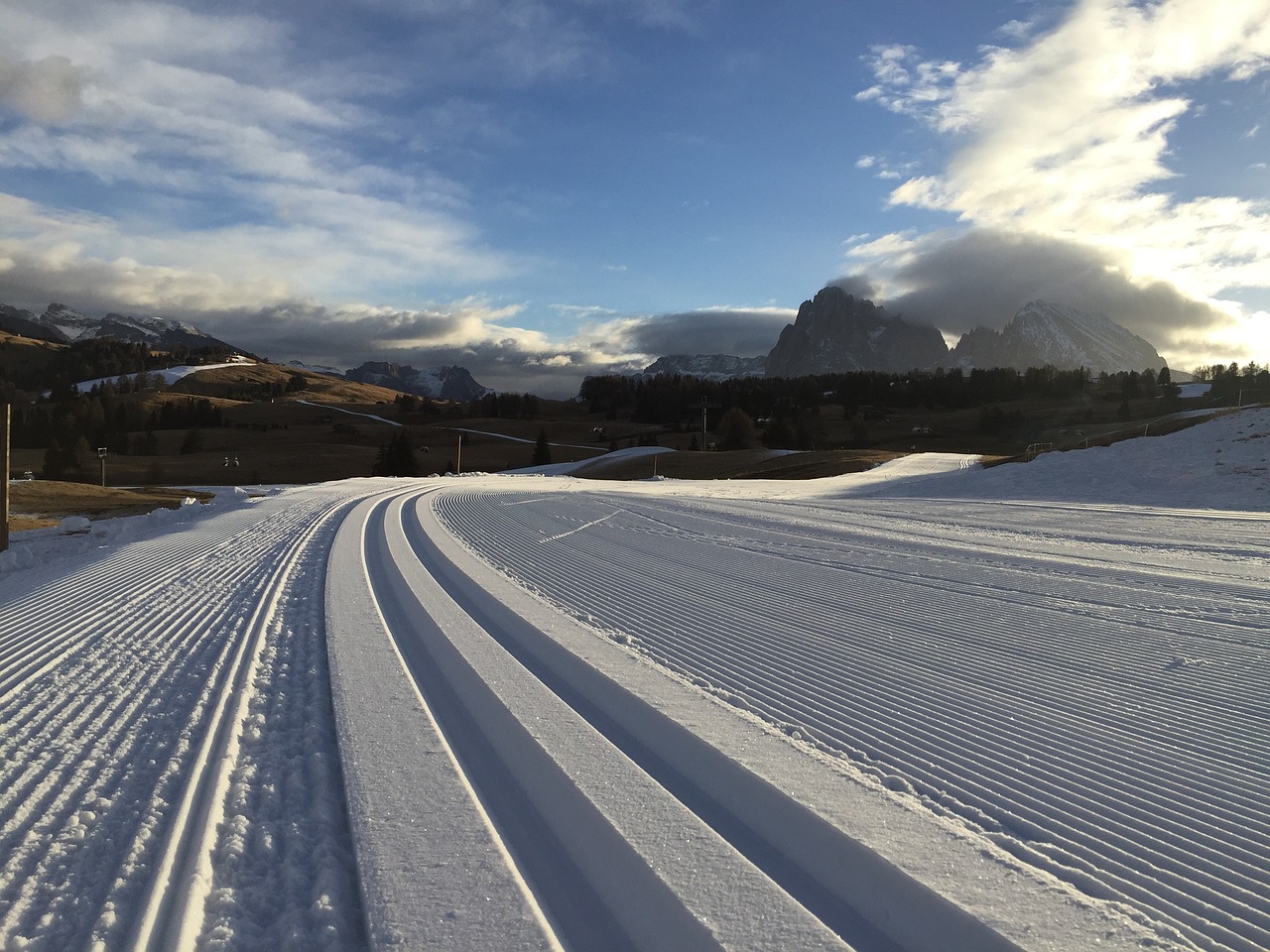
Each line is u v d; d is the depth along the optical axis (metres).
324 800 3.64
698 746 4.17
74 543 16.17
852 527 16.89
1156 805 3.65
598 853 3.14
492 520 17.45
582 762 3.96
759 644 6.62
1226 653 6.46
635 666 5.66
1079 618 7.81
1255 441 29.59
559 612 7.61
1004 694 5.30
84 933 2.69
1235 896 2.87
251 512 18.44
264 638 6.67
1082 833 3.38
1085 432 110.31
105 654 6.22
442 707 4.93
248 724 4.67
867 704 5.07
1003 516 20.14
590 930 2.70
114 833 3.37
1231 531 16.53
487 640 6.45
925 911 2.75
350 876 3.05
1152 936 2.57
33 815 3.52
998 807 3.62
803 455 72.69
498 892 2.84
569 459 112.38
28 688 5.36
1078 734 4.56
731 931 2.60
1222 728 4.68
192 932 2.67
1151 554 12.68
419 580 9.39
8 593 9.48
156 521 18.53
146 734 4.50
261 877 3.06
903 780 3.88
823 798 3.55
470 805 3.51
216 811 3.54
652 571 10.60
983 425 128.38
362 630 6.83
